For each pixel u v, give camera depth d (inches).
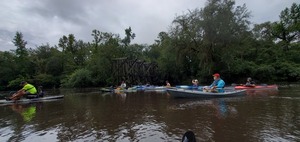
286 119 286.0
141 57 2459.4
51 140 237.9
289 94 591.8
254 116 312.7
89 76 1879.9
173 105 454.9
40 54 2596.0
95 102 579.5
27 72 2324.1
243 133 232.8
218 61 1409.9
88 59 2402.8
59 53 2522.1
